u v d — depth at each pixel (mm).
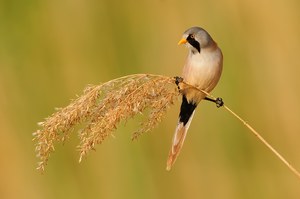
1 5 12125
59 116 5637
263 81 11516
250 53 11594
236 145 11258
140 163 11102
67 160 11258
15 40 12109
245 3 11656
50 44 12094
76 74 11820
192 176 11125
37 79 11875
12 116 11500
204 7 11703
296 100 11406
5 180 11125
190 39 7078
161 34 11719
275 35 11562
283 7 11602
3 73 11805
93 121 5680
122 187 11047
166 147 11180
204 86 7141
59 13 12273
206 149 11266
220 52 7195
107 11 12055
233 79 11484
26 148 11422
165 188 11039
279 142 11273
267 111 11398
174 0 11758
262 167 11195
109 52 11867
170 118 11250
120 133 11141
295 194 11086
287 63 11492
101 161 11164
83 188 11133
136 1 11938
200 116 11352
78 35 12062
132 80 5855
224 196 11016
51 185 11227
